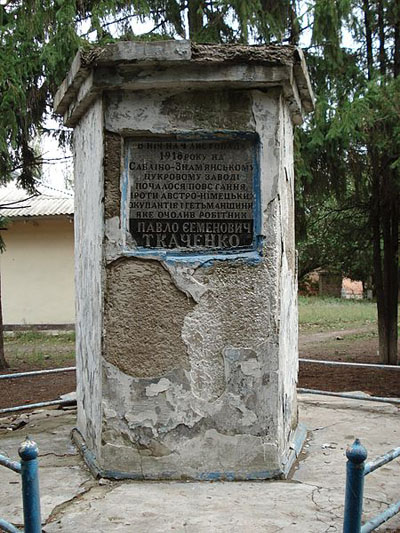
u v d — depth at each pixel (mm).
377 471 4383
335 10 9125
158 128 4336
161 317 4324
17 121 10250
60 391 9750
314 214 11602
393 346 11406
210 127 4336
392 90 9141
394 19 10430
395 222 11109
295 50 4215
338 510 3646
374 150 10031
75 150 5426
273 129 4348
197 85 4273
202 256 4359
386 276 11359
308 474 4320
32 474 2621
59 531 3400
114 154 4359
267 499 3832
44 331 18938
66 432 5523
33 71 9609
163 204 4391
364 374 10789
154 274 4344
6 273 19172
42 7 9102
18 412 7285
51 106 10484
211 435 4281
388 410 6285
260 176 4352
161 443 4281
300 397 6992
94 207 4535
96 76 4230
